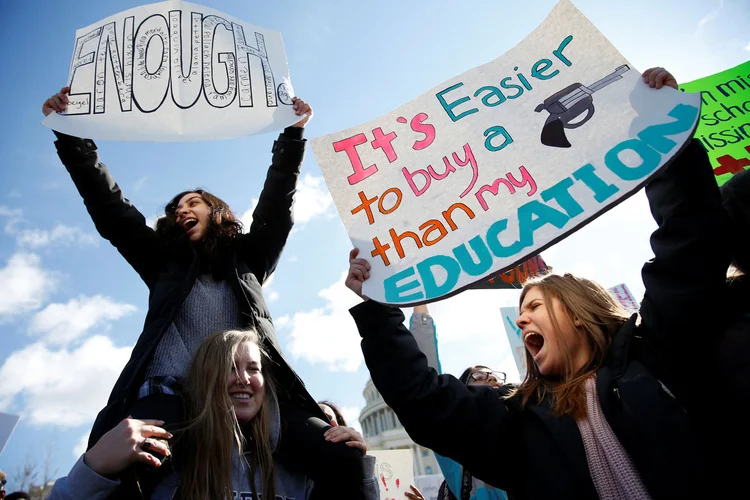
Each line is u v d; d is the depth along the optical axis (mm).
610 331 2189
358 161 2615
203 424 2229
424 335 3660
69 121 2863
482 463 2131
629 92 2273
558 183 2193
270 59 3299
